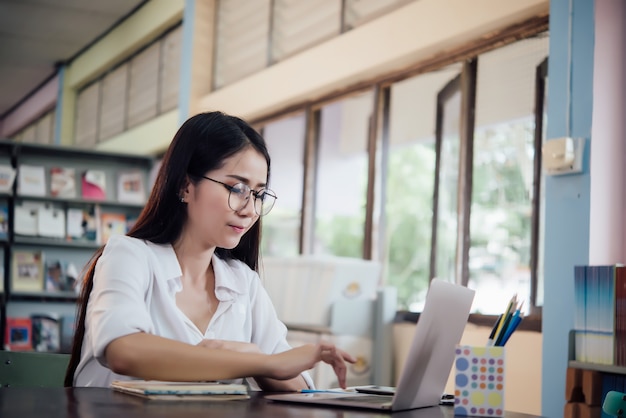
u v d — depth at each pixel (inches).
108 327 59.4
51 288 255.1
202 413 46.5
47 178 257.8
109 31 353.4
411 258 251.6
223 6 267.3
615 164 128.4
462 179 166.2
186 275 69.5
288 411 50.1
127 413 44.9
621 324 105.0
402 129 187.0
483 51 161.5
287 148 237.8
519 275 152.7
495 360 53.4
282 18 229.1
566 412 110.7
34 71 423.2
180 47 295.3
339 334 168.7
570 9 132.0
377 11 187.5
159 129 300.2
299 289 175.8
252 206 67.1
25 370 81.5
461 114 166.7
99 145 371.6
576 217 127.8
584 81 128.7
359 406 53.2
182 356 57.8
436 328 53.6
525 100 152.8
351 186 234.8
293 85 213.3
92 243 256.2
